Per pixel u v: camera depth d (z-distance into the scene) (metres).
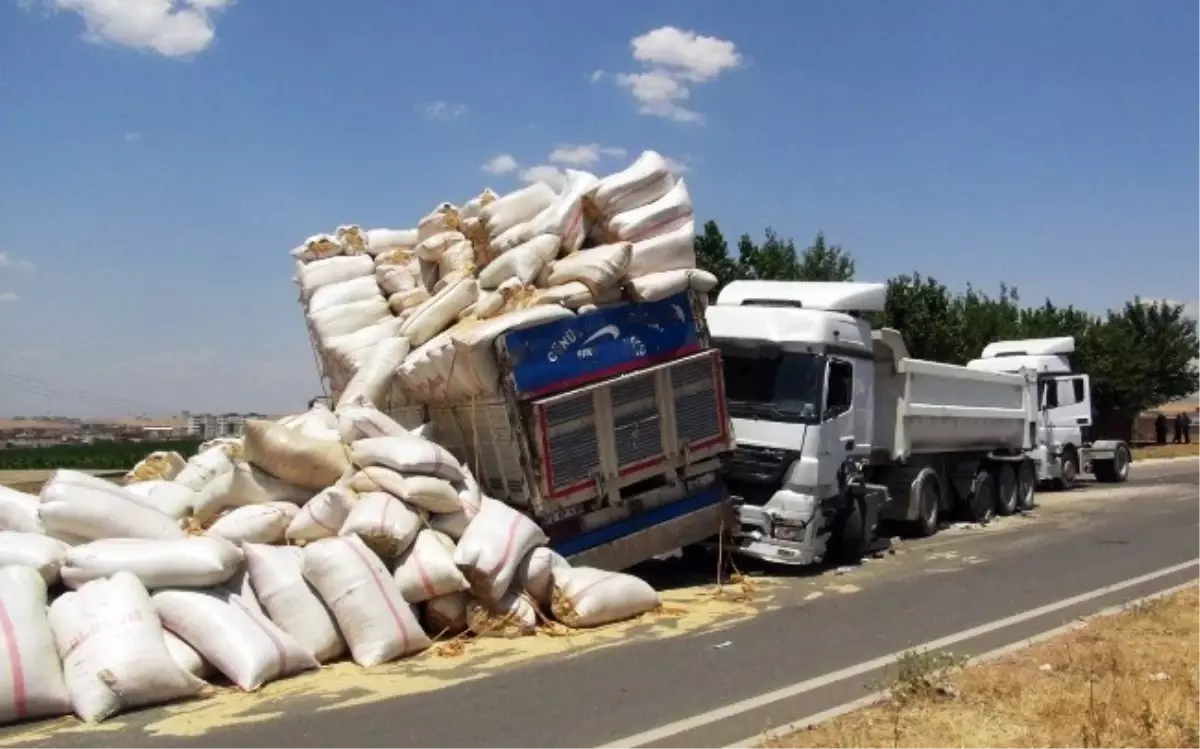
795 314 13.45
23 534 8.29
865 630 9.82
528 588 9.91
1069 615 10.27
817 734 6.30
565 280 11.19
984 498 18.86
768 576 13.12
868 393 14.35
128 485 11.45
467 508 9.96
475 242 12.45
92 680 7.14
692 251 12.10
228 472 10.12
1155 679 7.24
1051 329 41.34
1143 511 20.33
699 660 8.68
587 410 10.99
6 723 6.96
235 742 6.62
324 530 9.41
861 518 14.10
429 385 11.29
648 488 11.81
